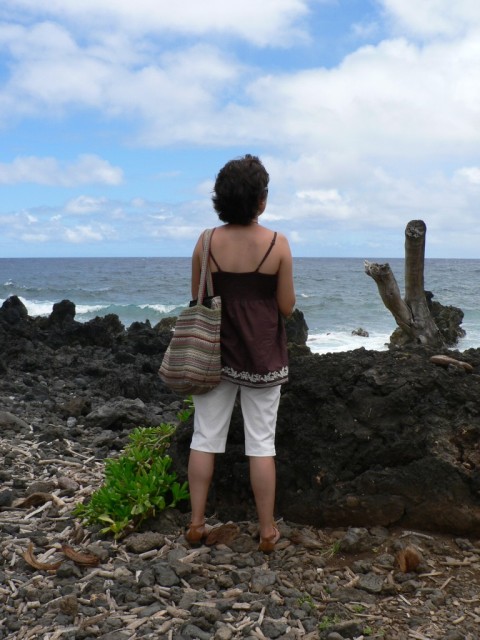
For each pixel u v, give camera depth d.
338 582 2.81
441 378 3.27
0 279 55.06
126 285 46.75
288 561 2.97
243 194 2.86
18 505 3.69
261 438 2.97
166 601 2.68
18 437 5.16
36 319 13.02
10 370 8.20
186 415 3.62
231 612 2.61
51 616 2.61
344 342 18.44
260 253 2.88
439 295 36.22
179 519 3.30
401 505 3.10
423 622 2.54
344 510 3.14
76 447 4.91
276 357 2.92
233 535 3.14
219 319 2.86
